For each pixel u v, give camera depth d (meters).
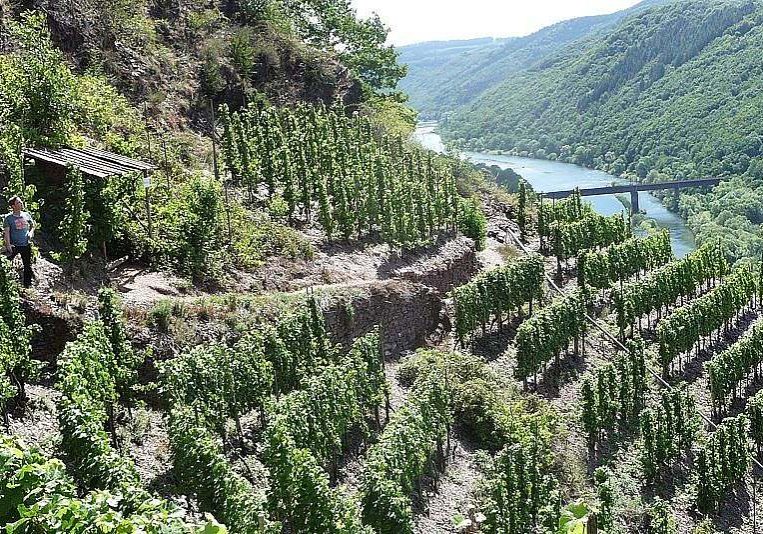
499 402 29.66
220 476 16.91
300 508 17.83
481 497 24.56
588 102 176.00
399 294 32.97
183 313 23.80
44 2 38.25
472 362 32.69
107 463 14.80
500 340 38.22
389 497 19.52
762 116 120.56
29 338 19.72
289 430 20.42
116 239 26.78
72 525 9.41
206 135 45.97
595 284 46.66
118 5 45.19
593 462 31.02
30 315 20.48
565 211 55.31
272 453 18.31
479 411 29.11
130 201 27.62
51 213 25.44
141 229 27.64
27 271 21.09
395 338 32.50
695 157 124.00
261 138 40.75
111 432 18.77
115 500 10.02
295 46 61.22
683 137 133.12
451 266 40.28
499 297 38.41
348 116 59.16
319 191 37.59
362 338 27.53
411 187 42.03
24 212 21.27
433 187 44.84
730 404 40.34
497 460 25.31
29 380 19.31
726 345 47.44
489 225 53.59
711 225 93.56
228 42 54.28
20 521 9.18
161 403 21.42
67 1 40.16
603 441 32.94
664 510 27.42
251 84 54.06
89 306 21.84
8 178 25.05
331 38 73.31
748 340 42.03
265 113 44.59
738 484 33.69
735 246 86.06
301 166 39.06
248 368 22.25
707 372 42.53
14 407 17.98
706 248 55.00
